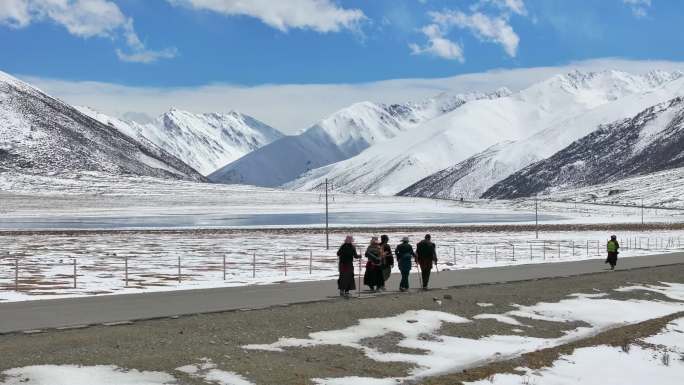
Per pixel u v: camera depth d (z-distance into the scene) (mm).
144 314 19078
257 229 97375
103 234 86188
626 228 112188
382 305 20875
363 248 58469
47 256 47250
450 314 20188
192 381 12508
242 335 16172
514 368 15258
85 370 12602
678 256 49562
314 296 23578
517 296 24062
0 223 122500
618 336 19172
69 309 20078
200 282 29500
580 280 29812
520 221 139375
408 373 14328
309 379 13258
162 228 100500
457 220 141625
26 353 13539
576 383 14812
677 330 20594
